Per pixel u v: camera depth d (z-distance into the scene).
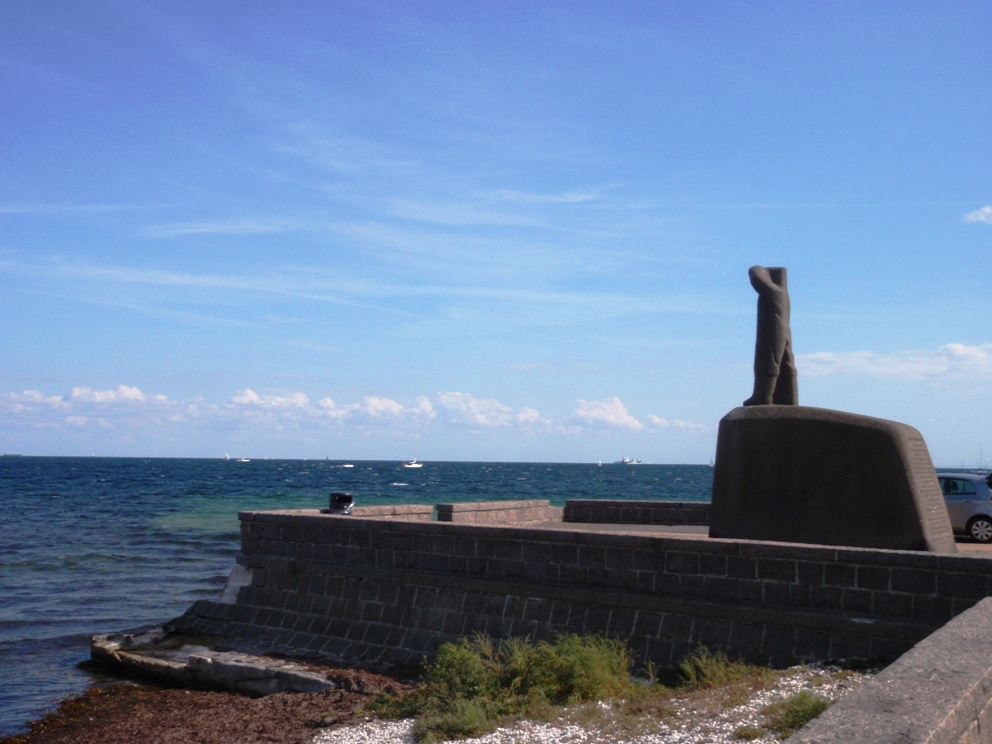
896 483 11.62
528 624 11.52
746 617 9.83
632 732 7.66
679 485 100.75
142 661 13.92
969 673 4.62
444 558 12.66
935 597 8.84
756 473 12.52
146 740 10.59
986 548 15.26
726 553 10.20
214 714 11.41
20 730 11.45
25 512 50.59
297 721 10.59
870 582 9.23
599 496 73.38
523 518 20.47
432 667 11.16
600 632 10.88
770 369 13.22
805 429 12.29
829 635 9.29
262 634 14.13
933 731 3.75
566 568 11.47
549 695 9.30
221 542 35.22
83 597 22.50
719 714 7.65
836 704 4.17
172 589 23.73
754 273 13.70
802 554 9.67
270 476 112.25
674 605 10.38
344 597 13.59
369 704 10.71
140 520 45.56
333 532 14.02
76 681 13.95
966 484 18.12
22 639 17.56
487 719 8.88
